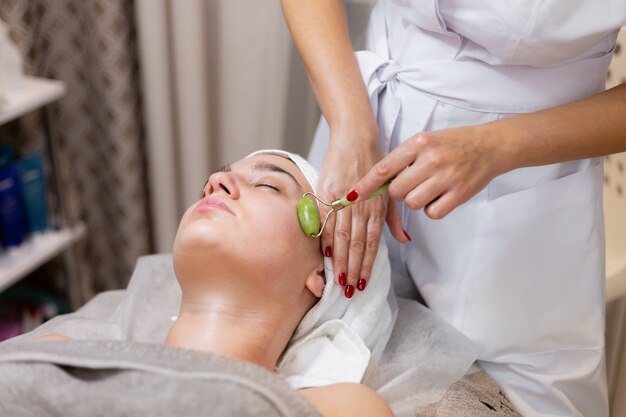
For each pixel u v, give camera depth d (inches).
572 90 44.0
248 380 31.1
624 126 40.6
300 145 84.3
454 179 38.2
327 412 36.5
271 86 78.8
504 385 48.5
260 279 40.1
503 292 46.7
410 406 43.4
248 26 76.8
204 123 81.4
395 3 46.0
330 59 47.4
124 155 84.2
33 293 86.6
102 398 30.8
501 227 45.6
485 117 45.0
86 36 80.2
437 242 48.0
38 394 31.7
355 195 39.4
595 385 47.8
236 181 42.3
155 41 76.6
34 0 76.9
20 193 77.0
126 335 47.7
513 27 40.3
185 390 30.6
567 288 46.4
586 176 44.9
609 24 39.6
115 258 92.9
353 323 43.8
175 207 85.7
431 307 49.9
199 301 41.3
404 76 47.5
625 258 58.7
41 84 73.7
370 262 42.9
